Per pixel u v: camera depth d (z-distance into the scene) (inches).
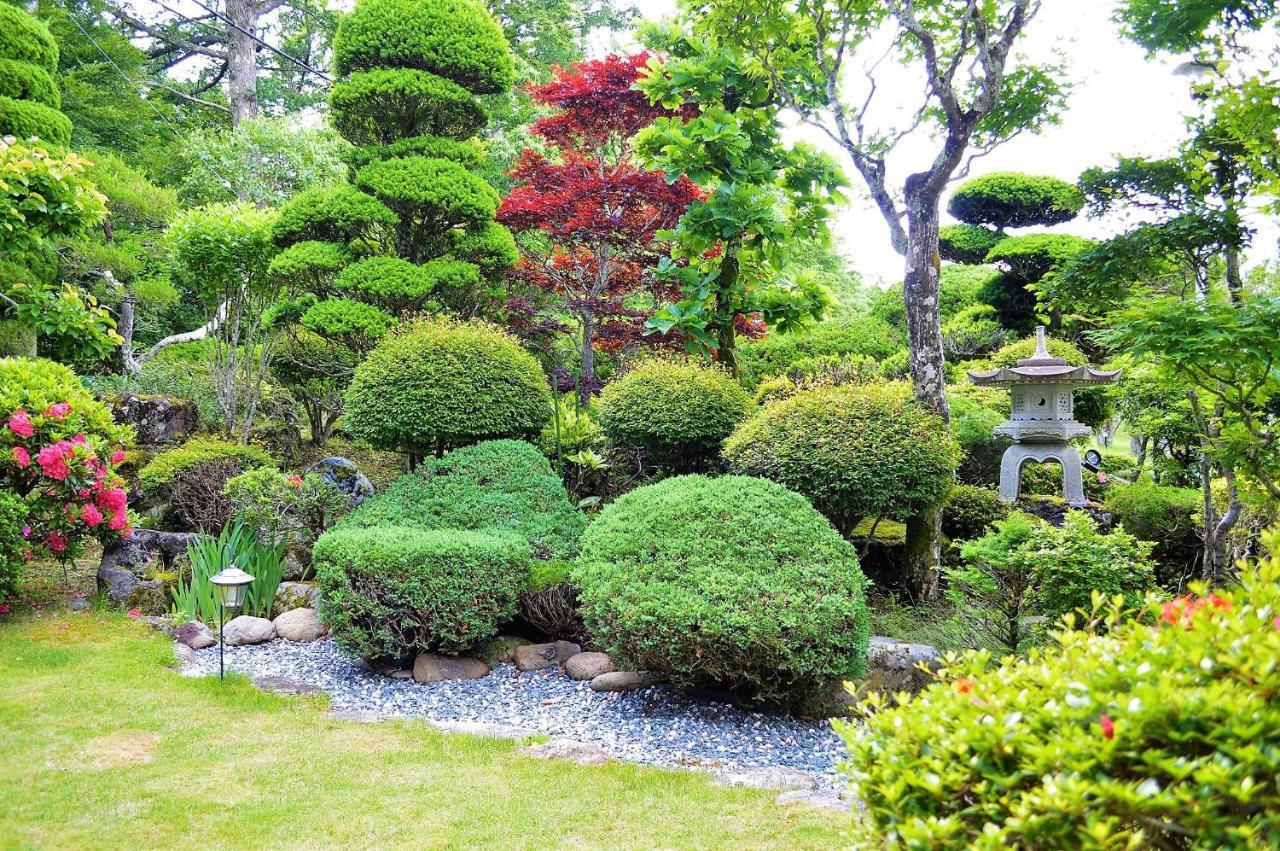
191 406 383.2
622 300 412.5
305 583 267.9
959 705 75.8
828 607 181.0
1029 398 288.2
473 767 155.2
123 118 571.5
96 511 242.8
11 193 252.8
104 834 124.6
